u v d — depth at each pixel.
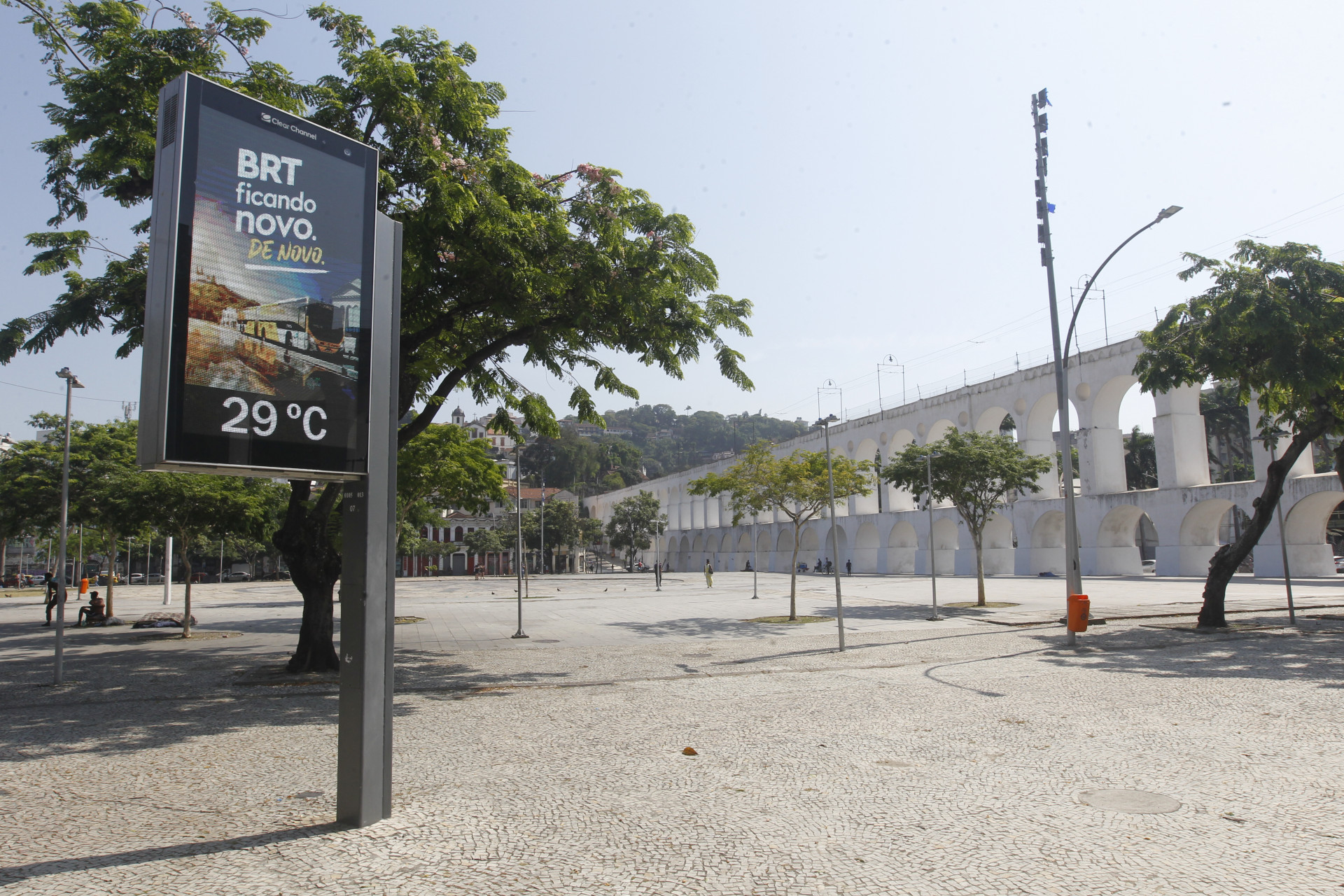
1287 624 18.77
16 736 8.74
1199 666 12.15
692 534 95.25
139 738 8.55
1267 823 5.18
